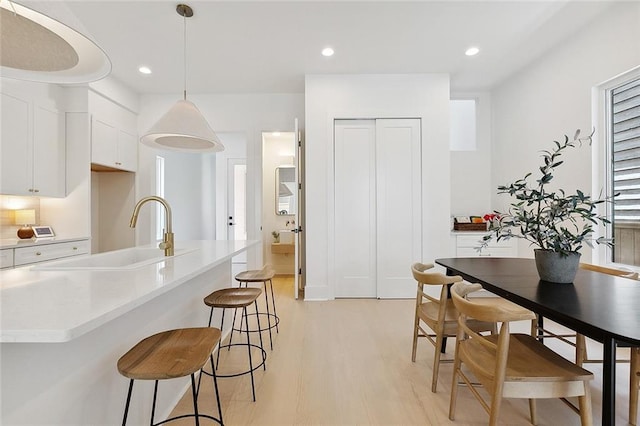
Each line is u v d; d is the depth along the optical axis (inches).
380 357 92.7
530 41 124.6
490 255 157.1
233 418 65.2
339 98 153.5
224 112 179.8
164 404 65.6
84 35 38.9
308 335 109.3
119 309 36.3
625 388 76.5
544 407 69.3
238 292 85.7
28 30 40.7
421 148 154.2
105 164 152.6
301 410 67.9
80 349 43.5
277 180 229.1
